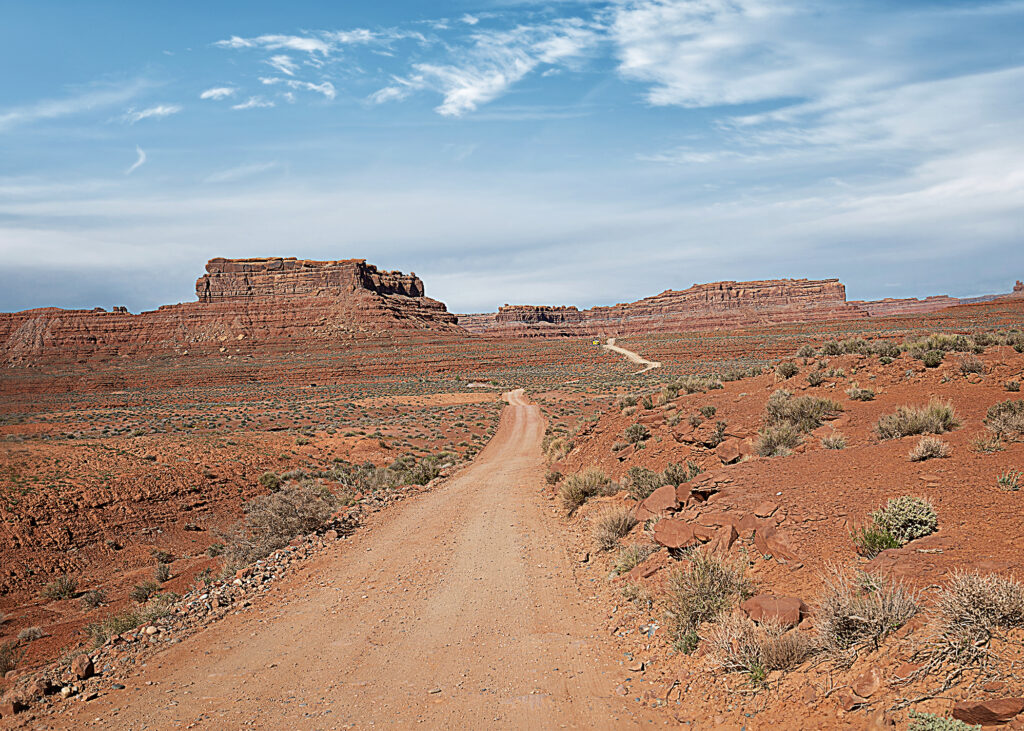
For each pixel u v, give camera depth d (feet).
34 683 26.61
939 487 28.45
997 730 13.62
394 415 262.26
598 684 23.31
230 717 22.85
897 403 51.85
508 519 60.85
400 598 37.65
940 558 21.93
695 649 23.53
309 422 230.89
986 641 16.17
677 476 47.24
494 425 232.12
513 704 22.35
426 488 91.45
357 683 25.44
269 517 61.31
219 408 284.82
